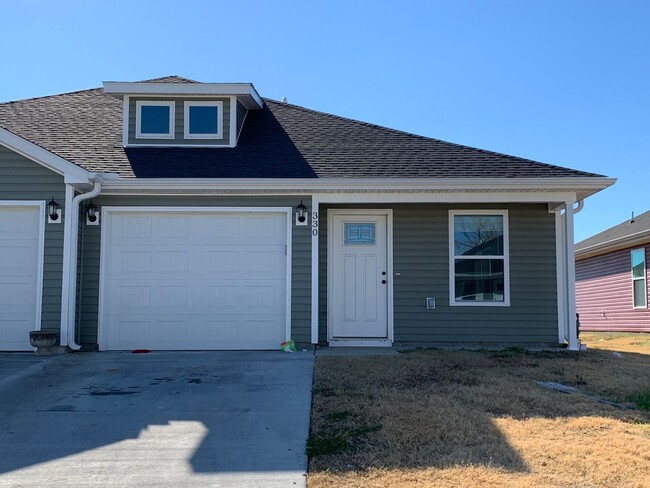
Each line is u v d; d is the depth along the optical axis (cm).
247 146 1152
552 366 848
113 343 1003
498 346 1077
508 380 746
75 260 967
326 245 1098
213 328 1012
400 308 1091
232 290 1017
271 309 1016
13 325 961
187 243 1023
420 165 1062
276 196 1022
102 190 998
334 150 1132
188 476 460
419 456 490
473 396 662
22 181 968
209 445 526
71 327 955
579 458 486
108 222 1019
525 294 1085
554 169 1045
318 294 1068
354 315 1094
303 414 605
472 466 470
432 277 1096
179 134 1149
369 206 1107
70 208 966
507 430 552
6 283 966
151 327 1009
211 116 1162
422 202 1038
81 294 1000
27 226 973
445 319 1088
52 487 441
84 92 1420
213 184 987
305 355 931
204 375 778
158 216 1026
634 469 466
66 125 1217
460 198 1025
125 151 1116
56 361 870
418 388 699
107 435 553
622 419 593
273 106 1375
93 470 473
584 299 2258
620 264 1967
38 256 962
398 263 1098
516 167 1053
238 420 591
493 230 1102
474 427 558
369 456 492
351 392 682
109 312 1008
